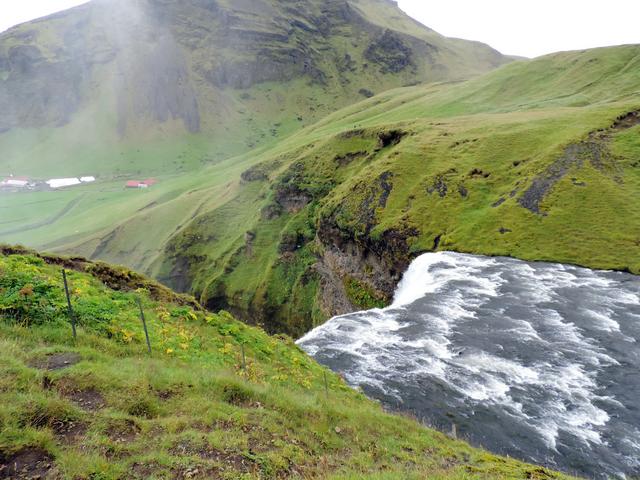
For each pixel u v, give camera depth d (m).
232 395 15.77
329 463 13.58
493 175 87.38
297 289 117.00
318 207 121.31
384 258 87.31
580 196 73.25
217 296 133.00
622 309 46.91
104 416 11.89
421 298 53.25
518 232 71.81
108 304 20.44
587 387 33.44
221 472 11.05
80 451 10.39
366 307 91.12
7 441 9.89
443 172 92.50
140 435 11.77
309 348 41.50
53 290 18.58
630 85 118.81
